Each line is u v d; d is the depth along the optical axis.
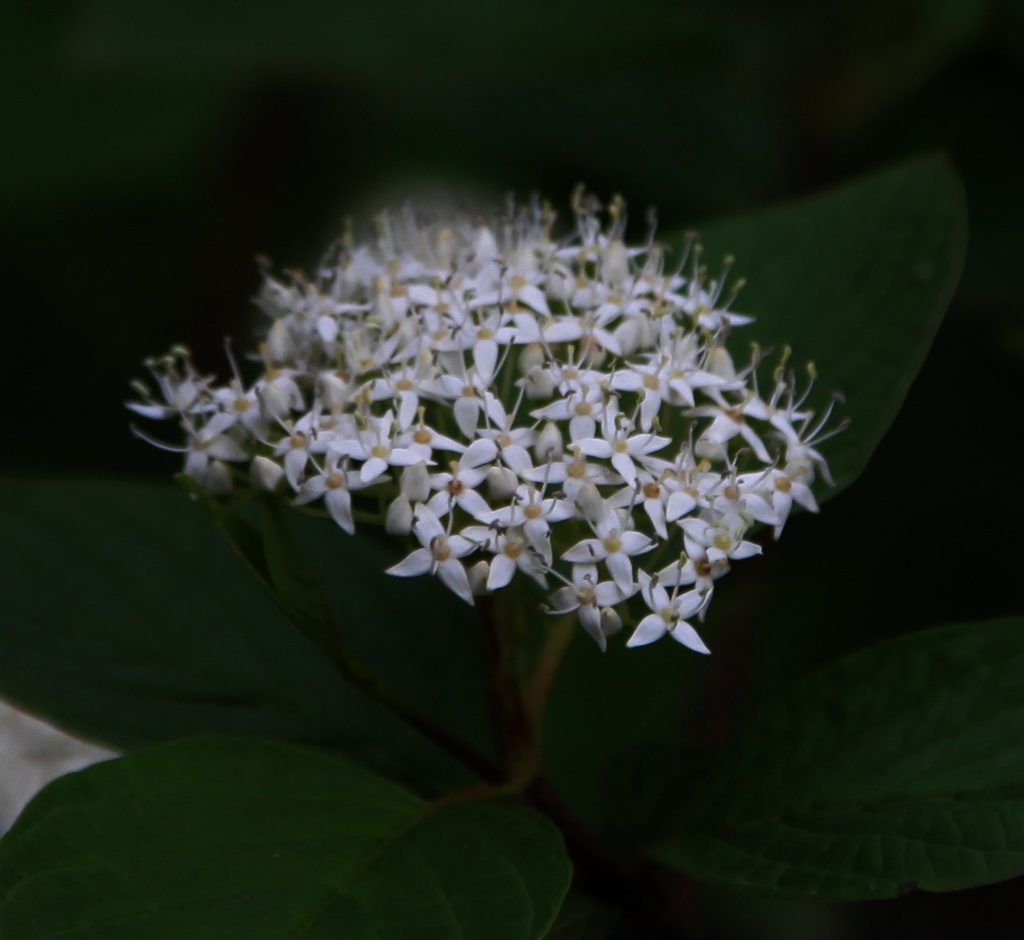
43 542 0.31
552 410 0.27
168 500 0.32
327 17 0.33
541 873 0.26
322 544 0.32
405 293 0.29
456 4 0.34
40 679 0.30
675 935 0.29
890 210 0.31
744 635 0.35
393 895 0.26
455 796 0.28
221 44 0.33
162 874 0.26
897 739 0.28
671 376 0.28
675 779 0.30
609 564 0.27
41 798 0.26
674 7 0.35
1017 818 0.27
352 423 0.28
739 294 0.31
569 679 0.34
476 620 0.31
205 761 0.27
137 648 0.31
